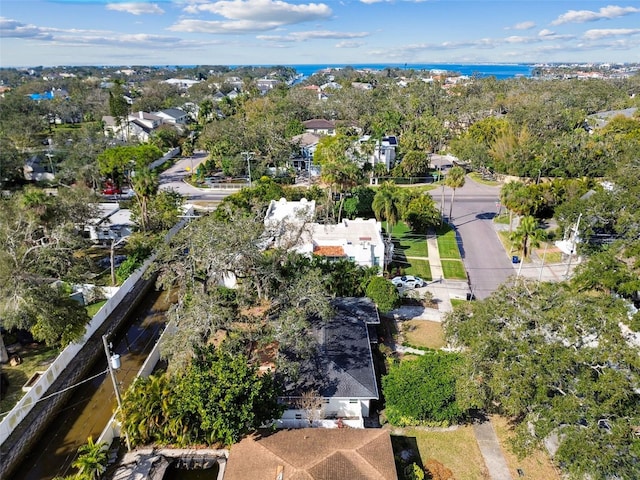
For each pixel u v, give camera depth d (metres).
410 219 59.12
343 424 26.77
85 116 139.62
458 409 26.61
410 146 98.81
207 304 28.12
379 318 38.38
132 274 45.06
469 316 28.78
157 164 97.44
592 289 38.47
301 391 27.73
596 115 117.75
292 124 108.75
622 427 19.58
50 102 140.88
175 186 83.94
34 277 33.56
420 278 47.00
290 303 31.20
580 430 20.42
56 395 30.30
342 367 29.47
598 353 21.33
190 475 24.78
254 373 25.50
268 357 32.47
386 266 49.16
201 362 26.48
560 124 99.44
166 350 27.14
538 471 24.28
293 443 23.50
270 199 60.19
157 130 118.19
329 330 33.19
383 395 29.62
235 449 23.56
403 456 25.19
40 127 106.81
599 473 19.11
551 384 22.66
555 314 23.31
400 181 85.94
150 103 157.88
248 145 89.88
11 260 33.44
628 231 42.19
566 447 20.23
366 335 33.28
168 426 25.39
